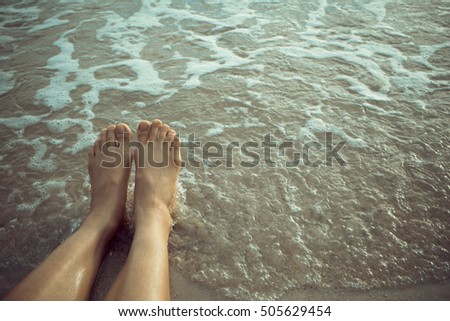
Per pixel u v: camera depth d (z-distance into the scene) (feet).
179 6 10.91
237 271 4.75
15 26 9.93
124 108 7.30
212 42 9.25
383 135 6.64
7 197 5.63
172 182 5.62
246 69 8.29
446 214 5.36
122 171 5.63
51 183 5.85
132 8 10.81
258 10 10.64
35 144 6.52
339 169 6.05
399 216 5.35
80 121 7.00
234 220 5.33
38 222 5.30
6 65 8.45
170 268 4.76
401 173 5.96
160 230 4.80
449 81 7.83
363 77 8.02
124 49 9.02
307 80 7.95
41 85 7.85
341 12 10.41
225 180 5.90
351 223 5.28
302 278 4.67
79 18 10.30
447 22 9.79
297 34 9.51
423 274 4.69
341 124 6.89
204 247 4.99
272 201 5.58
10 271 4.77
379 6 10.62
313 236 5.13
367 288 4.57
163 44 9.20
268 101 7.41
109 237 4.96
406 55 8.64
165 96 7.57
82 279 4.18
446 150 6.32
